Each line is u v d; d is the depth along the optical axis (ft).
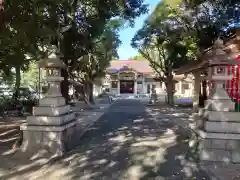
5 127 28.66
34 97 51.52
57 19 20.26
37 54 18.53
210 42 37.45
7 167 15.34
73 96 68.74
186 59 51.57
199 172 14.71
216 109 17.24
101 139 22.90
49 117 18.69
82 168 15.21
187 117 38.50
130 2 30.37
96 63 61.82
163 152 18.61
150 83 119.65
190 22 41.16
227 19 35.14
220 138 16.60
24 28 15.42
